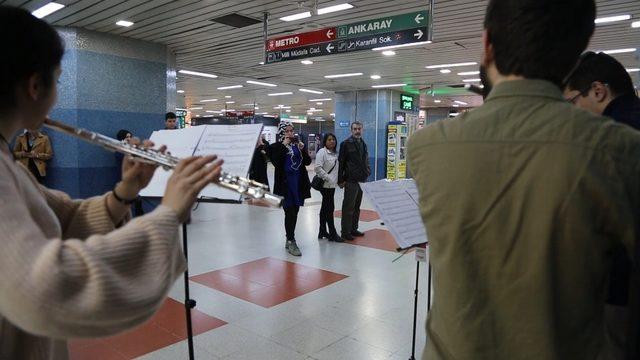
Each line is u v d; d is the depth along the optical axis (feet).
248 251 17.44
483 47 3.05
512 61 2.77
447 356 2.78
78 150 22.16
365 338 9.93
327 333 10.16
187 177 2.69
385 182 7.72
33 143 20.65
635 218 2.37
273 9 18.48
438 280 2.83
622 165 2.40
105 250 2.22
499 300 2.60
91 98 22.48
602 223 2.43
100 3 17.90
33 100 2.83
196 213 25.84
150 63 24.67
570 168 2.40
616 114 4.68
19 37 2.65
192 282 13.56
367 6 17.80
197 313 11.18
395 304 11.96
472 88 3.74
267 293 12.70
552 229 2.44
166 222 2.47
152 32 22.52
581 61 4.92
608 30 20.47
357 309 11.59
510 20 2.73
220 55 28.37
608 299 3.48
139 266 2.32
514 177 2.54
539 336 2.48
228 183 3.44
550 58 2.69
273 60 19.43
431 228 2.88
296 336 9.99
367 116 46.21
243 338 9.85
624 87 4.77
